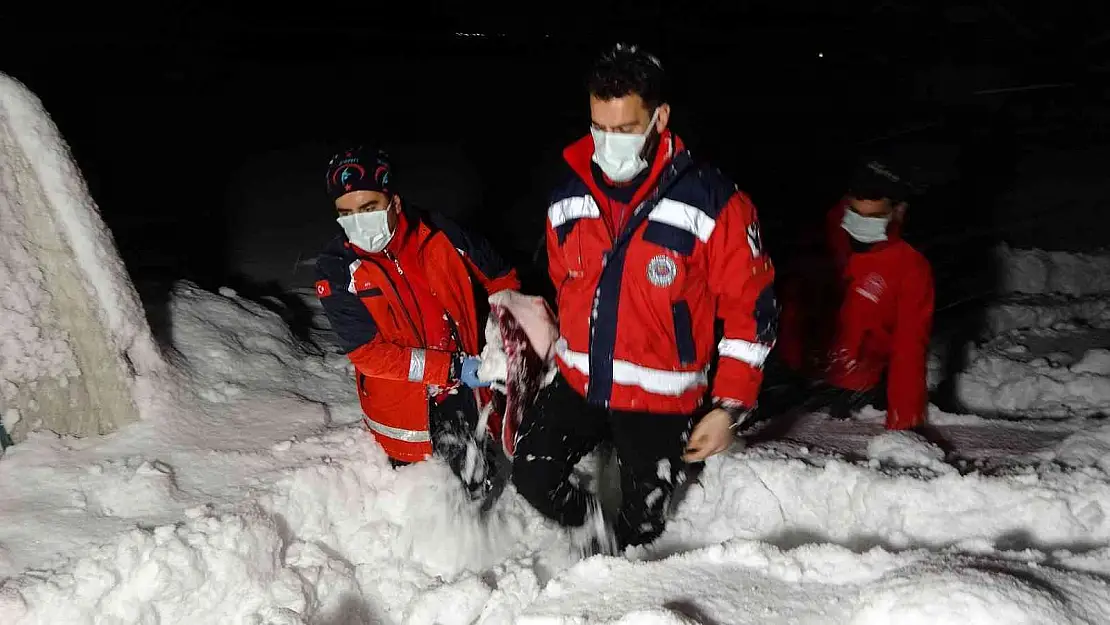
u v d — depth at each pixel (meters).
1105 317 6.80
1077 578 2.32
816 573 2.62
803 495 3.47
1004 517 3.09
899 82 15.98
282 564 3.23
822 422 4.49
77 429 3.79
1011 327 6.73
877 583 2.40
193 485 3.48
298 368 4.77
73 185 3.64
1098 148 12.15
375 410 3.54
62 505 3.32
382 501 3.61
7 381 3.59
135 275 5.73
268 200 9.76
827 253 4.33
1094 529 2.99
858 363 4.35
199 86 16.73
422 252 3.38
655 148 2.72
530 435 3.15
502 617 2.91
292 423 4.08
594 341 2.87
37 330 3.62
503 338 3.23
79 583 2.83
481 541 3.58
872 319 4.21
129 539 2.96
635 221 2.73
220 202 9.63
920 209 9.55
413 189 10.14
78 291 3.71
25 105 3.53
